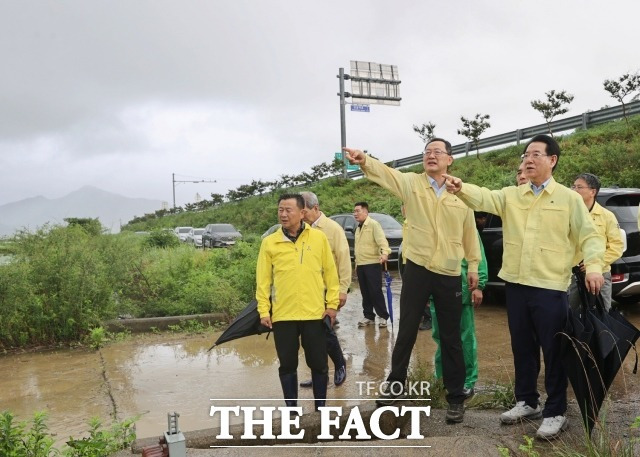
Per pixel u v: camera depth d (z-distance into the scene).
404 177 4.16
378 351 6.68
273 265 4.29
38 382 5.98
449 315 4.10
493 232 8.71
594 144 17.91
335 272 4.41
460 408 4.10
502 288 8.70
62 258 8.20
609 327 3.64
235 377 5.84
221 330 8.41
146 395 5.37
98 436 3.79
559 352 3.74
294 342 4.30
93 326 8.12
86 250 8.60
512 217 3.94
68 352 7.38
